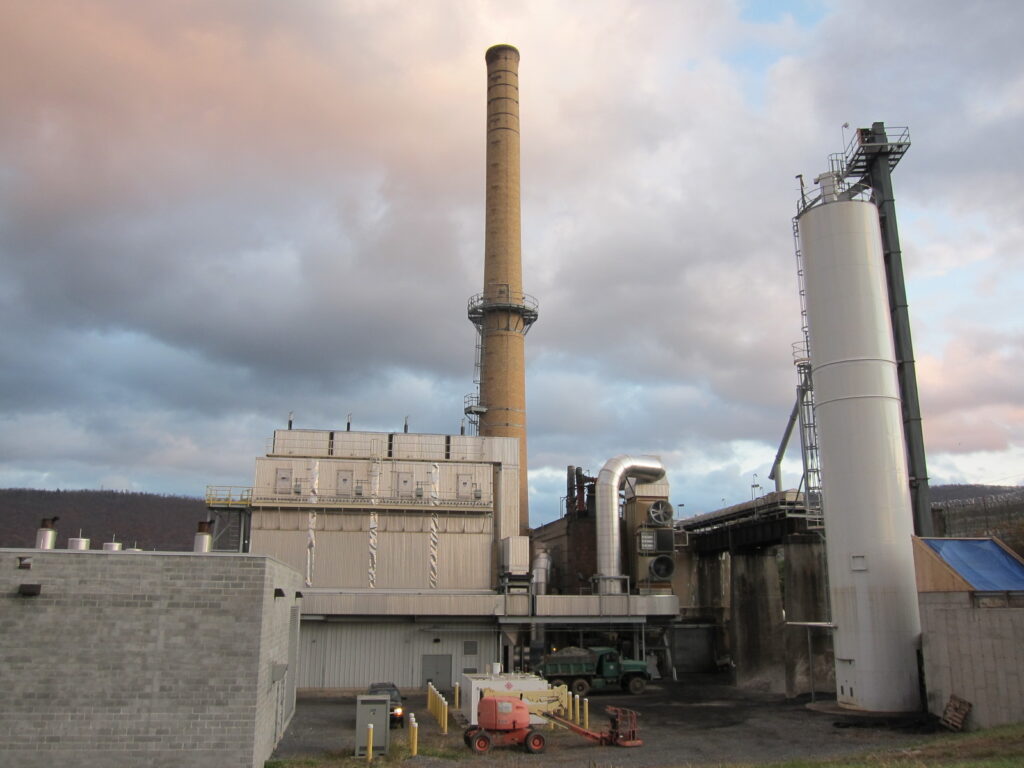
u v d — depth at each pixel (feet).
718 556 233.76
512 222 256.93
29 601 74.49
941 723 114.21
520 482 241.96
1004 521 242.58
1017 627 103.65
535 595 178.60
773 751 98.89
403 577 190.29
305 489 192.24
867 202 143.33
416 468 199.31
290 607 113.19
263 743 82.28
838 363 138.10
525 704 104.06
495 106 263.90
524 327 254.88
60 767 72.43
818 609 166.71
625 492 219.41
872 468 133.39
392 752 95.86
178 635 75.97
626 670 165.48
